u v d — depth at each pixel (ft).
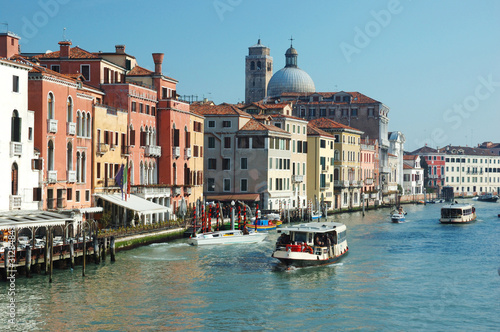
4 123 176.86
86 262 179.63
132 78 270.26
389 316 137.69
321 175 389.19
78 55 243.40
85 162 214.07
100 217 215.72
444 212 340.18
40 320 128.88
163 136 270.05
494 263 197.67
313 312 139.33
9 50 199.11
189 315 134.92
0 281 153.99
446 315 139.03
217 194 330.75
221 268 181.98
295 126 366.63
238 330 126.62
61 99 200.23
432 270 185.16
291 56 602.85
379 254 214.48
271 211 321.11
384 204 494.59
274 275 173.88
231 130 329.52
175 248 215.51
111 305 139.85
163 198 262.47
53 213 176.04
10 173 178.60
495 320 135.95
